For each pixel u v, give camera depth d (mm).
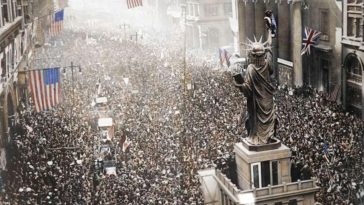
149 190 23609
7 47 28406
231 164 23062
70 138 27594
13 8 30531
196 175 24062
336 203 20891
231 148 25266
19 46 31359
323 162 22672
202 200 22141
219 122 28516
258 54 19406
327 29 28141
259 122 20062
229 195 20016
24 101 30172
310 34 28391
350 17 26094
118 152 26766
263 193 19172
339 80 27250
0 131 25828
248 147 19891
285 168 19922
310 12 29094
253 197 19062
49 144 26875
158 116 30328
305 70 29625
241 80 19875
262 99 19812
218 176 22016
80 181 24297
